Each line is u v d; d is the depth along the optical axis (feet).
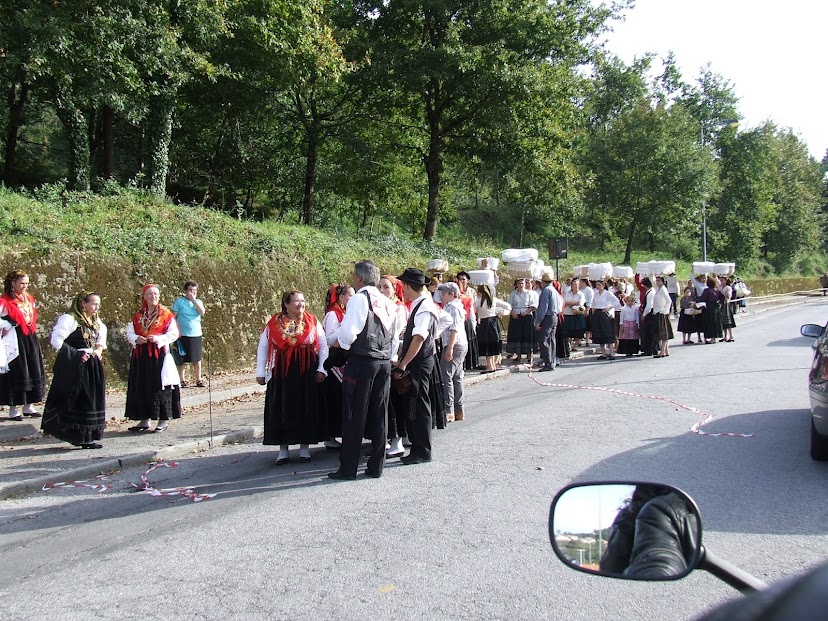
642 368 49.78
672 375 45.09
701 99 185.16
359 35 82.53
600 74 155.02
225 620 13.17
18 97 74.38
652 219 138.00
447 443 27.58
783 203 206.18
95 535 18.38
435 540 16.99
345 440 22.89
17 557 16.94
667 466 23.12
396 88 85.25
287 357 25.11
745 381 41.42
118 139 86.69
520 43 82.79
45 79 58.95
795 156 216.13
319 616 13.23
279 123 89.04
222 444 29.35
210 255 49.19
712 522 17.76
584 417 31.63
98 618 13.43
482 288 48.91
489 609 13.35
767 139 182.50
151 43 51.70
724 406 33.71
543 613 13.16
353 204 108.68
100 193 54.75
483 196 148.66
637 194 137.49
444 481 22.12
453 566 15.42
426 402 24.72
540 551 16.14
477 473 22.90
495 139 89.92
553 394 39.27
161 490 22.50
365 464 25.21
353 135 86.38
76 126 62.34
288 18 64.18
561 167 94.22
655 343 56.90
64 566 16.20
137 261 43.68
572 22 84.64
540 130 88.53
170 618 13.33
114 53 49.67
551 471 22.80
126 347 41.42
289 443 25.14
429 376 24.93
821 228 241.55
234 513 19.76
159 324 30.42
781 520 17.90
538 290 57.67
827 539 16.60
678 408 33.32
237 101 76.23
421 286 24.79
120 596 14.40
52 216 44.04
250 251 53.26
